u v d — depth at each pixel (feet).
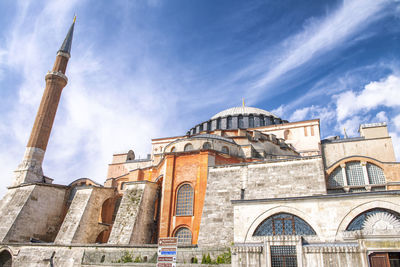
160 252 53.01
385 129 130.93
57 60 184.55
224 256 77.77
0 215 139.33
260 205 79.51
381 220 67.56
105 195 138.41
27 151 162.71
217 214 95.45
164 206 108.47
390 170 101.35
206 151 110.93
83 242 122.93
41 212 139.54
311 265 65.21
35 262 108.58
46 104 172.04
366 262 61.26
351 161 107.04
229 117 180.24
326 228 71.10
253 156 127.13
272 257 69.05
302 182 91.25
